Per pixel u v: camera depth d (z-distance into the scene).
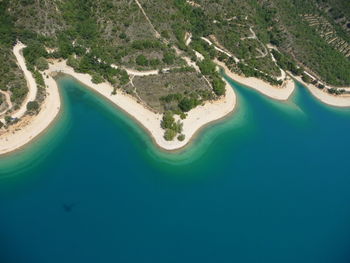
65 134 161.25
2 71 167.88
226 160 162.75
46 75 181.75
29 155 150.12
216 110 182.25
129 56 189.12
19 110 160.62
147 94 178.00
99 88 181.12
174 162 157.12
